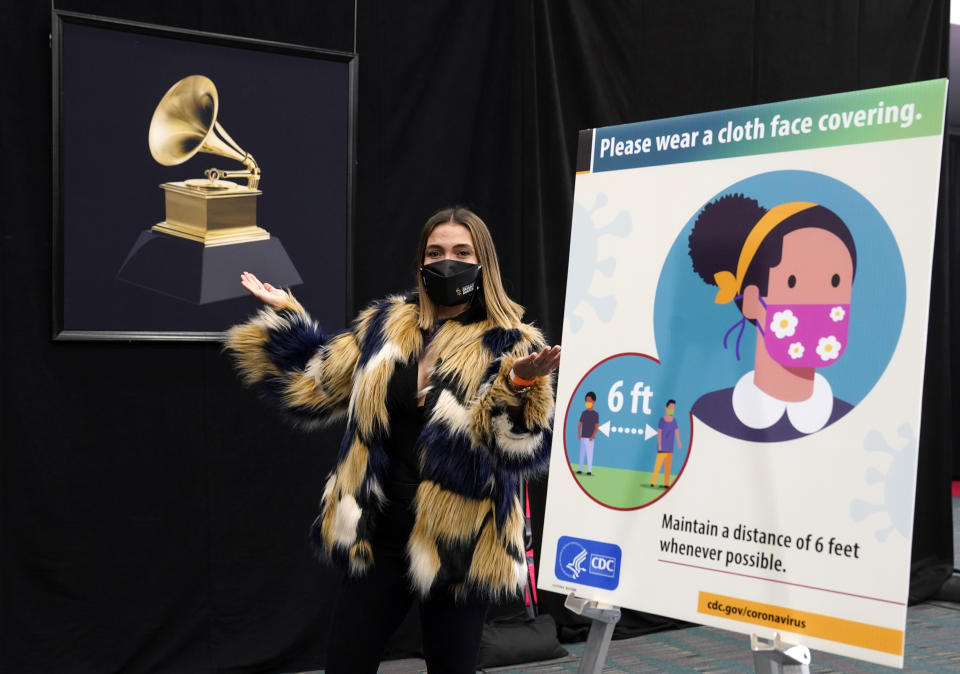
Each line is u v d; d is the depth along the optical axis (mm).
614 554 1682
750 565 1517
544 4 3312
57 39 2637
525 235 3322
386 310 1861
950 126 7016
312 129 3012
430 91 3203
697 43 3604
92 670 2764
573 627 3400
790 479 1498
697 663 3164
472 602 1688
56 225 2666
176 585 2879
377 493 1688
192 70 2832
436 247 1798
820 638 1428
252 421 2977
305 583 3047
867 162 1491
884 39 3939
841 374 1470
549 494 1792
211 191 2879
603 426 1737
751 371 1571
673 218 1712
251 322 1974
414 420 1727
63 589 2736
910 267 1422
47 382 2715
